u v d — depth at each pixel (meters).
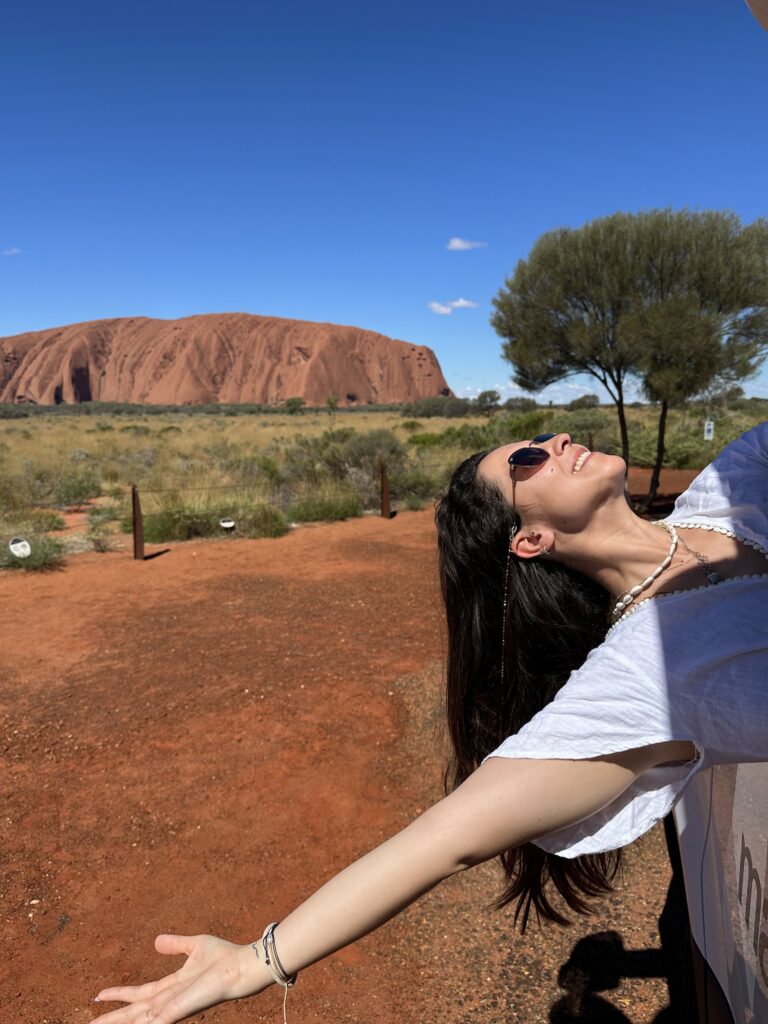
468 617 1.21
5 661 5.38
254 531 10.23
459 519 1.19
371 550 9.17
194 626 6.12
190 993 0.85
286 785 3.56
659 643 0.89
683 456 17.00
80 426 52.66
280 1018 2.22
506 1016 2.15
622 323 10.54
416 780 3.55
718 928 1.11
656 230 10.66
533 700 1.18
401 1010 2.22
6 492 13.91
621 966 2.28
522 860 1.24
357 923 0.81
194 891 2.83
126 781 3.65
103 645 5.70
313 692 4.63
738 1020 1.00
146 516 10.62
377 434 16.55
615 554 1.06
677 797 0.88
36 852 3.09
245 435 34.62
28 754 3.95
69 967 2.45
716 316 10.27
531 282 11.51
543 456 1.09
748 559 1.00
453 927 2.56
